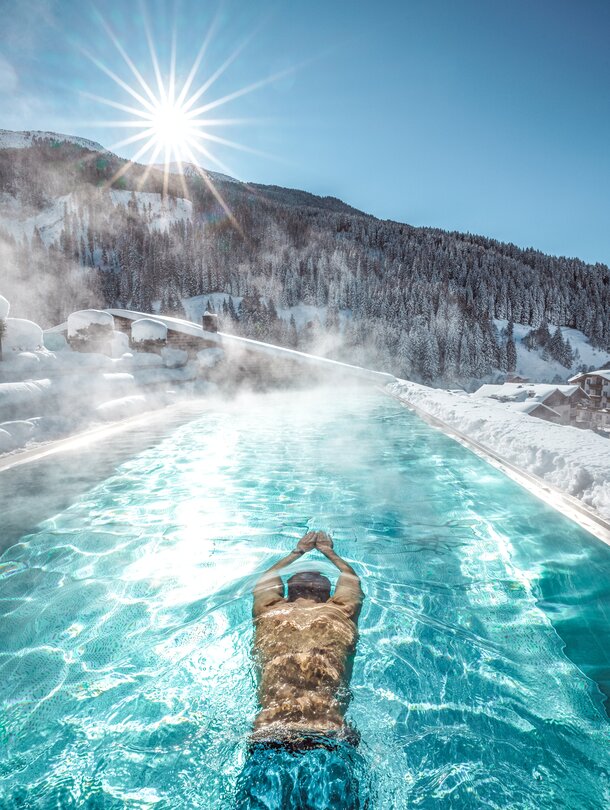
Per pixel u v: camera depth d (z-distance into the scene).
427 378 89.19
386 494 6.09
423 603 3.26
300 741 1.76
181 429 11.34
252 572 3.80
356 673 2.43
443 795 1.75
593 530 4.07
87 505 5.63
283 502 5.76
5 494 5.91
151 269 128.75
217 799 1.69
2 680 2.49
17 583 3.65
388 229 171.88
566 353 110.00
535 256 162.12
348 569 3.51
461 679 2.44
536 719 2.17
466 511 5.29
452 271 137.38
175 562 4.02
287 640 2.33
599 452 5.96
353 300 121.00
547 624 2.98
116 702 2.28
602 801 1.76
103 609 3.22
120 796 1.77
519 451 7.07
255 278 134.00
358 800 1.65
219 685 2.31
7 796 1.81
